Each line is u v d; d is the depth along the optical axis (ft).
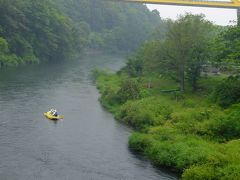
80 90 235.40
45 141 133.59
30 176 104.53
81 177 104.99
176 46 197.67
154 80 230.68
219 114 142.92
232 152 108.88
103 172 108.68
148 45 216.95
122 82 210.59
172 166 110.42
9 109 176.86
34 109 179.32
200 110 151.94
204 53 194.90
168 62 204.54
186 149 111.34
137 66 255.09
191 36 193.98
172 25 200.75
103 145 131.13
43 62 418.72
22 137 137.08
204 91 195.21
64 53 473.67
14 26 389.80
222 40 194.08
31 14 424.05
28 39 413.80
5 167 109.81
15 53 388.98
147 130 141.28
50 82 261.85
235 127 127.54
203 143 117.70
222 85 169.17
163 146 116.98
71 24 515.91
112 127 153.48
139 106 162.09
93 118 167.22
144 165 113.80
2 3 382.22
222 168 98.37
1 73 295.89
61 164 113.29
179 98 183.83
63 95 216.95
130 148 128.16
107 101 193.47
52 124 155.53
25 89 229.25
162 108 159.63
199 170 98.17
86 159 117.80
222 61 180.96
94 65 409.08
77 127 152.35
